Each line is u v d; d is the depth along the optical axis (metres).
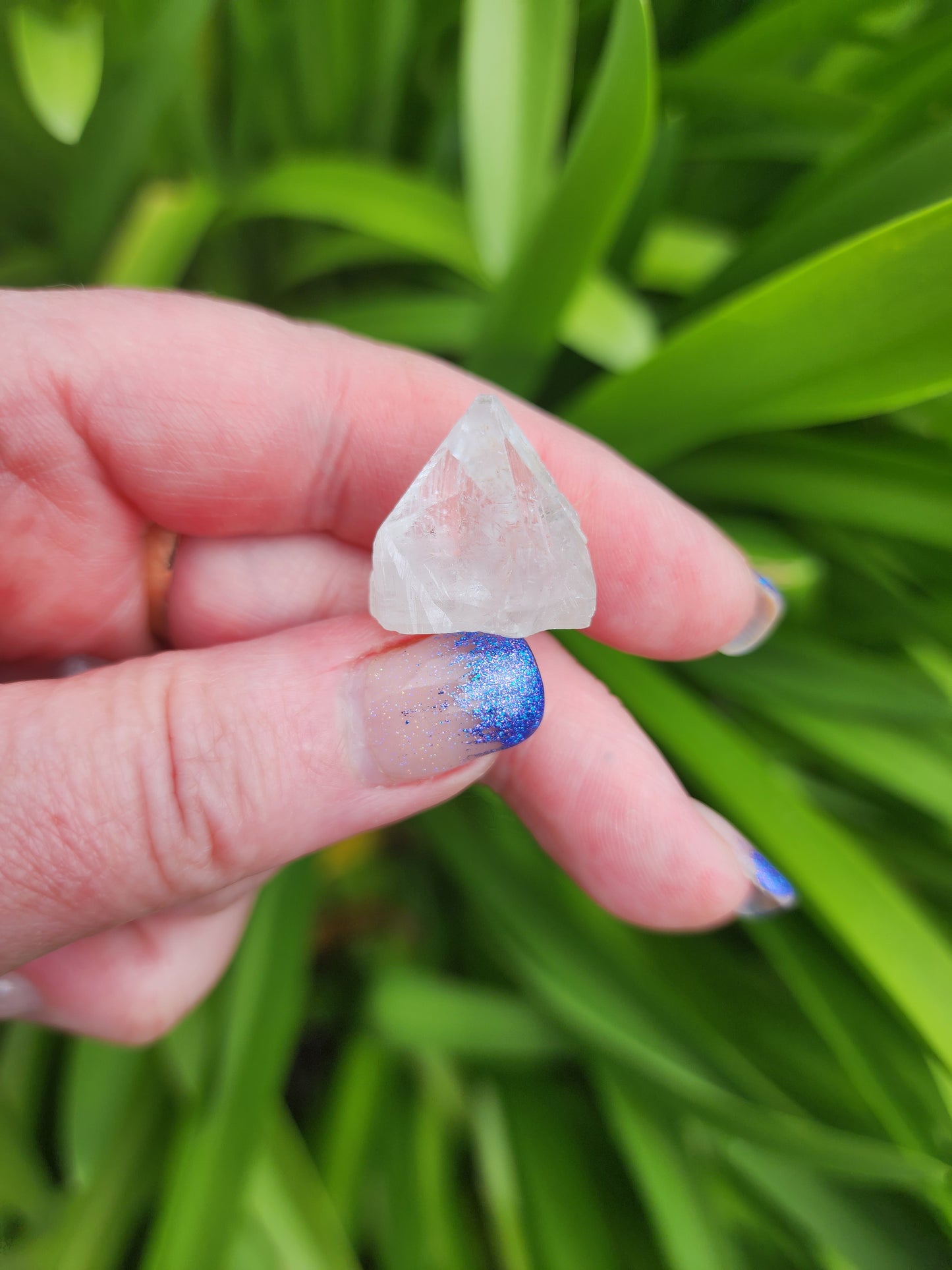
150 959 0.11
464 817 0.15
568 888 0.14
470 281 0.15
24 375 0.09
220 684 0.08
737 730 0.14
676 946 0.14
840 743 0.13
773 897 0.11
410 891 0.16
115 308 0.10
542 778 0.11
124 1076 0.13
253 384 0.10
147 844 0.08
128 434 0.10
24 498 0.10
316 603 0.11
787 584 0.12
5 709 0.08
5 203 0.15
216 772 0.08
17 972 0.11
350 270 0.16
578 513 0.10
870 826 0.14
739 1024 0.13
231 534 0.11
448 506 0.08
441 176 0.15
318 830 0.09
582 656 0.13
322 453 0.10
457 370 0.11
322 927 0.15
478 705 0.09
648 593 0.11
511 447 0.08
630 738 0.11
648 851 0.11
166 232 0.13
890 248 0.08
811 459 0.12
